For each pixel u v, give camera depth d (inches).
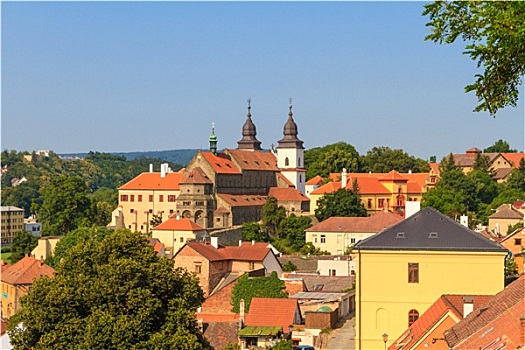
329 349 3304.6
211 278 5059.1
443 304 2529.5
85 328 2367.1
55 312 2422.5
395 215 7603.4
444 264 2950.3
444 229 3016.7
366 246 2997.0
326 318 3597.4
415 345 2228.1
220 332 3366.1
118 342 2336.4
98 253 2647.6
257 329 3383.4
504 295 2082.9
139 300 2428.6
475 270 2930.6
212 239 5374.0
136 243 2679.6
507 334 1684.3
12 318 3435.0
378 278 2992.1
